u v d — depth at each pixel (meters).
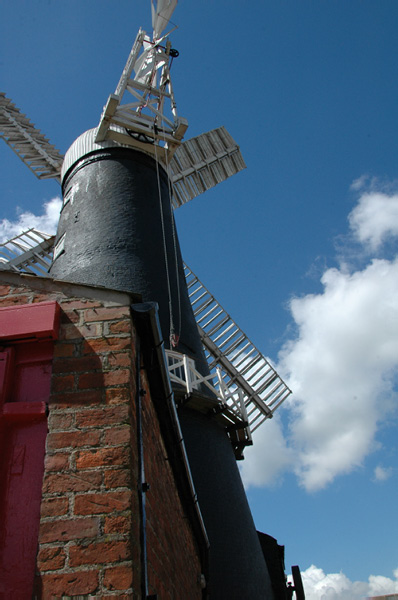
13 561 2.96
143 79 13.37
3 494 3.18
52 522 3.00
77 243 11.18
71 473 3.16
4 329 3.72
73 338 3.74
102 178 12.15
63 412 3.40
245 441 10.63
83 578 2.83
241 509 9.16
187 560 5.59
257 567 8.87
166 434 4.81
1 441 3.37
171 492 5.00
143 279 10.57
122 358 3.63
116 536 2.94
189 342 10.70
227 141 18.12
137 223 11.47
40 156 15.30
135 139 12.22
